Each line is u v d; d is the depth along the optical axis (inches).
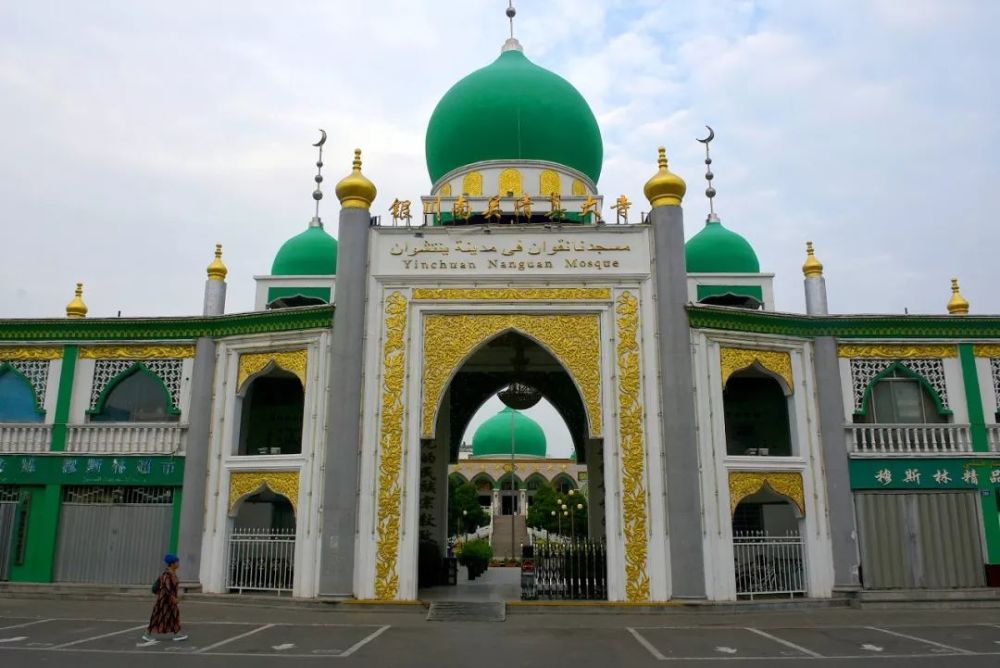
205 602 519.2
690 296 681.6
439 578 705.0
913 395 578.9
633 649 358.6
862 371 575.5
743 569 529.7
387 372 539.2
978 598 518.9
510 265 555.8
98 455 571.8
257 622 437.1
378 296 551.8
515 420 1838.1
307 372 548.4
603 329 545.6
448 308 550.6
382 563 511.8
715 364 543.5
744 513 629.6
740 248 706.2
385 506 518.9
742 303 685.3
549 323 550.0
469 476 1758.1
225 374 576.7
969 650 354.6
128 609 484.4
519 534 1648.6
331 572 503.8
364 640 377.7
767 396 621.6
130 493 573.0
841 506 544.1
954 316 576.4
